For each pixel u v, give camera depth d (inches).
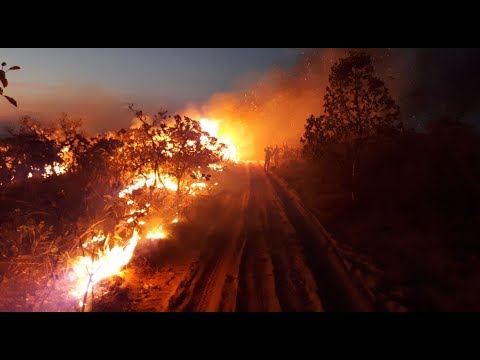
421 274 355.9
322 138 577.0
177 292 325.7
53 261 331.0
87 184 523.2
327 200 630.5
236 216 598.2
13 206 488.4
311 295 316.8
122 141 619.5
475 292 314.3
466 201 558.3
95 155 608.1
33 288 304.5
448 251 404.2
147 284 343.0
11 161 573.9
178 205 574.9
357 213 567.2
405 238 452.8
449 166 663.1
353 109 568.1
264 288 332.8
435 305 295.9
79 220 379.2
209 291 329.4
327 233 486.0
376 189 636.7
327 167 791.7
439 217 502.9
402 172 670.5
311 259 403.9
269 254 418.3
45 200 408.8
